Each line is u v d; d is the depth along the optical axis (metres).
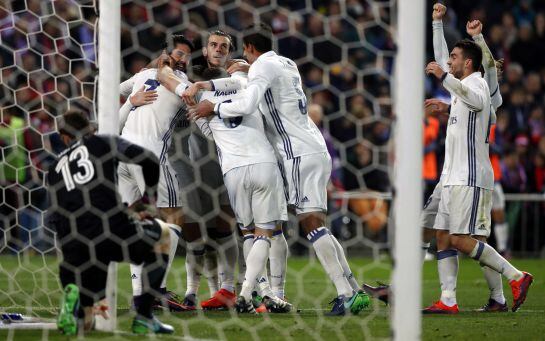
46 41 36.91
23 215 35.03
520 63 46.12
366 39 41.06
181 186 21.48
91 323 16.20
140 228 15.88
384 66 40.75
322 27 40.47
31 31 36.84
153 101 20.25
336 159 36.75
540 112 42.38
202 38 22.45
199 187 21.75
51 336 15.62
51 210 16.31
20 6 36.94
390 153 22.11
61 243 15.95
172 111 20.38
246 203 19.66
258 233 19.52
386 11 41.31
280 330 16.72
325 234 19.58
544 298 23.98
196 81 21.53
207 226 21.67
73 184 15.76
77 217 15.69
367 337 15.98
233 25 40.69
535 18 47.50
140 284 18.89
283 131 19.73
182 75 20.91
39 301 21.72
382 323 17.89
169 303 20.28
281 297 20.75
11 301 21.70
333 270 19.55
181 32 38.72
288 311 20.12
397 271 13.65
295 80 19.94
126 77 36.81
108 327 16.34
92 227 15.62
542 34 46.84
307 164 19.58
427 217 21.41
